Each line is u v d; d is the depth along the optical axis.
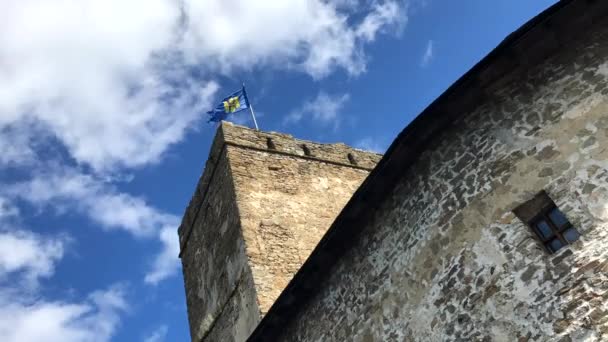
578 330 6.54
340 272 10.16
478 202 7.99
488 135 8.20
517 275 7.27
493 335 7.26
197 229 19.61
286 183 17.58
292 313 11.07
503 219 7.64
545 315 6.86
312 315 10.63
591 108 7.37
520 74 8.11
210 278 17.91
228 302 16.23
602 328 6.38
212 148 18.72
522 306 7.09
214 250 17.80
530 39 7.67
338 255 10.20
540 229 7.44
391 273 9.01
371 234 9.61
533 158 7.64
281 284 14.93
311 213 17.06
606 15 7.62
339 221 9.52
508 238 7.51
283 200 17.02
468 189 8.16
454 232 8.14
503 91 8.22
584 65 7.64
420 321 8.27
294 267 15.45
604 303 6.46
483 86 8.20
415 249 8.66
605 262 6.62
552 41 7.79
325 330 10.20
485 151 8.15
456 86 8.08
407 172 9.12
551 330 6.75
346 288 9.92
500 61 7.86
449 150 8.59
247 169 17.42
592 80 7.50
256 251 15.41
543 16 7.39
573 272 6.82
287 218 16.56
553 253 7.12
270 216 16.39
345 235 9.84
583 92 7.52
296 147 18.88
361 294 9.54
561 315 6.73
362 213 9.59
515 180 7.71
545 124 7.68
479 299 7.55
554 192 7.30
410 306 8.51
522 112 7.96
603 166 7.00
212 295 17.56
